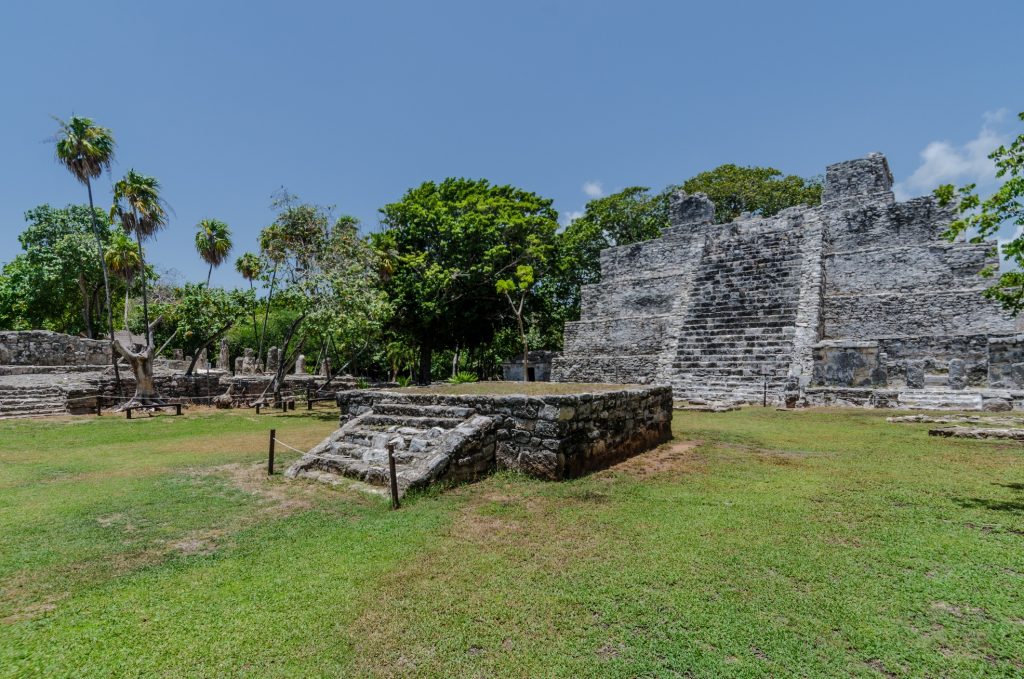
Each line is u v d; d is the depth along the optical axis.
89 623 3.17
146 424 12.70
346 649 2.87
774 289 20.09
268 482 6.47
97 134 15.45
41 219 30.55
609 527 4.58
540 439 6.22
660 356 20.11
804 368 16.41
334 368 33.50
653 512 4.97
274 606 3.33
